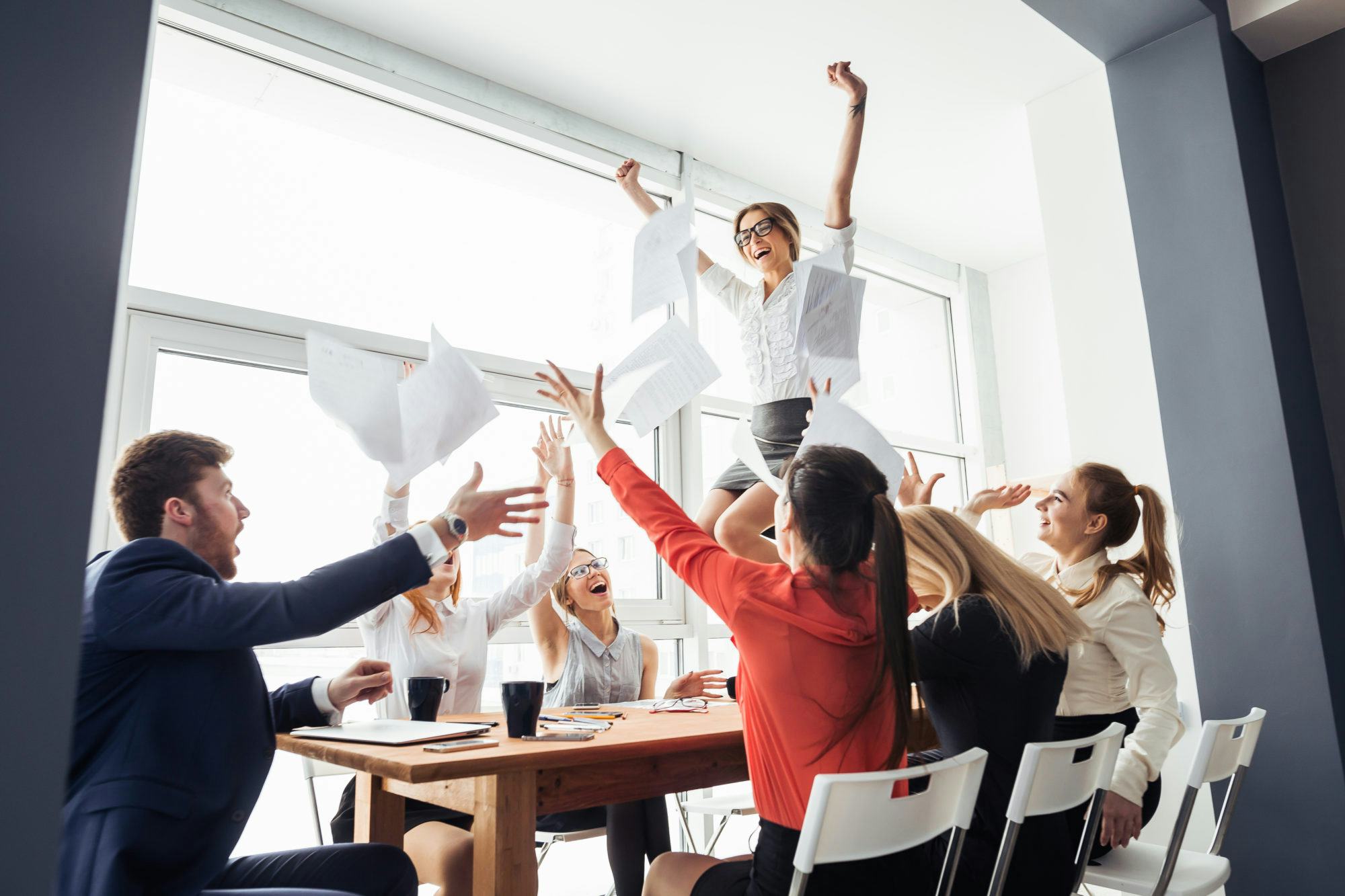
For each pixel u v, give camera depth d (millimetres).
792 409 2230
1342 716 2268
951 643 1297
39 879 570
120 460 1238
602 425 1472
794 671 1166
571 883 2936
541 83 3182
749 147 3631
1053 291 3230
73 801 1013
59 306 635
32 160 636
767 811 1175
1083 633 1365
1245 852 2346
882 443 1407
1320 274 2658
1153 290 2699
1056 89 3301
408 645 2238
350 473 2701
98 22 692
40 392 616
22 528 594
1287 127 2773
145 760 1026
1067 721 1837
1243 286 2514
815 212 4117
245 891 1132
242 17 2609
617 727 1516
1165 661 1760
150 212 2504
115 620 1040
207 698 1089
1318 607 2297
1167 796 2793
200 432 2494
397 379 1206
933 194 3967
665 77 3170
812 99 3316
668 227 1598
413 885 1334
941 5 2857
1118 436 3000
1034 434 4383
